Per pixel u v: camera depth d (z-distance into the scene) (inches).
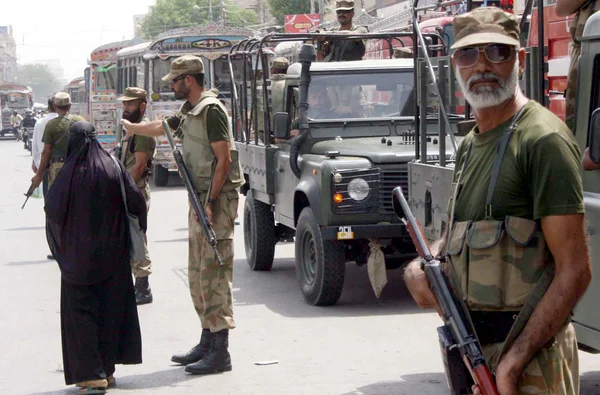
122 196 247.4
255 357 284.0
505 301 125.0
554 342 124.0
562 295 119.3
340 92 383.2
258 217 433.4
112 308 248.5
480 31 126.3
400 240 352.5
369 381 255.4
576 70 206.7
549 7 262.2
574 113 196.5
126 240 249.3
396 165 337.1
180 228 601.0
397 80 389.7
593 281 187.8
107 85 1315.2
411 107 384.8
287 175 388.5
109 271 245.6
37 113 2802.7
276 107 408.5
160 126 279.3
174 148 265.9
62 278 245.1
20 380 267.7
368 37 410.3
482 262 126.0
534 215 121.9
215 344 267.3
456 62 128.3
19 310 363.6
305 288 360.5
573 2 207.2
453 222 132.3
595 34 188.4
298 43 714.8
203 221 260.1
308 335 309.6
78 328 243.9
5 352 300.0
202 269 264.8
